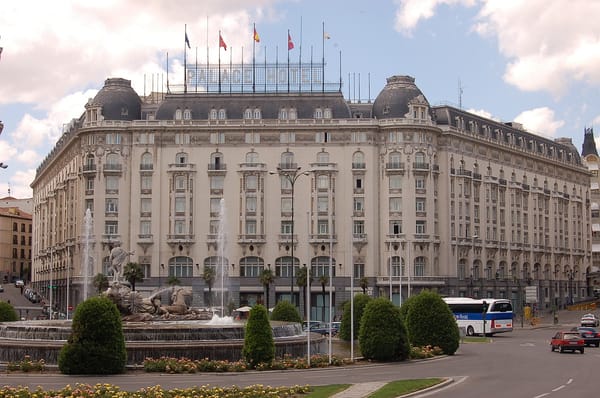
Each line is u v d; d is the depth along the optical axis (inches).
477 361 2466.8
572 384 1819.6
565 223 7495.1
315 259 5502.0
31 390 1674.5
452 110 5954.7
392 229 5506.9
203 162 5575.8
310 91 5826.8
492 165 6304.1
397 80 5757.9
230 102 5674.2
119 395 1501.0
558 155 7445.9
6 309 3014.3
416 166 5521.7
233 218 5536.4
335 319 5393.7
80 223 5684.1
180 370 2059.5
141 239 5516.7
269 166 5561.0
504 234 6407.5
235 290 5502.0
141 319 2765.7
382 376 1998.0
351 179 5531.5
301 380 1903.3
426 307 2709.2
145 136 5590.6
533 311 6235.2
